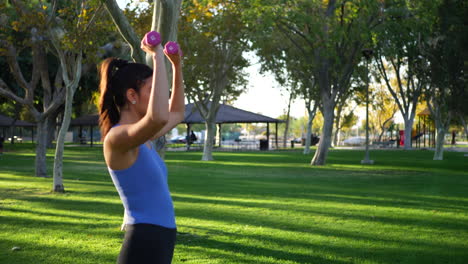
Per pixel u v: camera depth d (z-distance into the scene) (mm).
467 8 26969
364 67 40000
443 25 27547
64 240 7871
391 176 21391
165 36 8672
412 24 26016
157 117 2010
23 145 57812
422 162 31703
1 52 17766
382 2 26094
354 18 25844
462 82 28562
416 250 7398
